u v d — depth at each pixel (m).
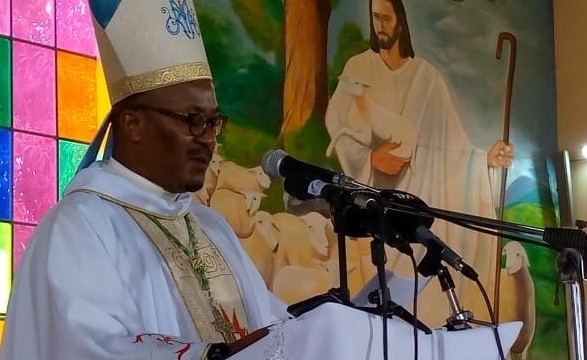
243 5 7.37
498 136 9.55
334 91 7.98
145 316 3.66
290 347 2.95
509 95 9.74
